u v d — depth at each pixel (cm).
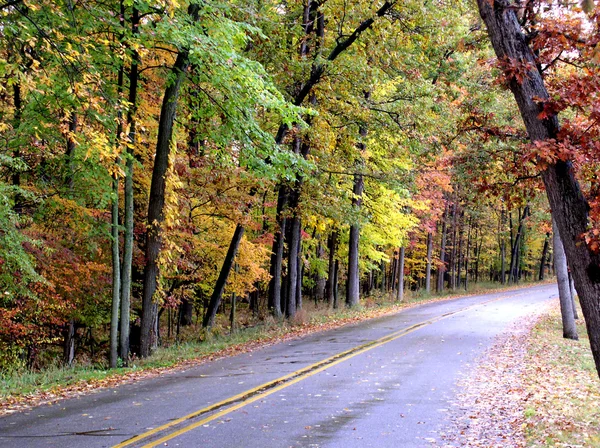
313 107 1805
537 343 1472
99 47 1112
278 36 1667
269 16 1695
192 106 1555
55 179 1334
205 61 1202
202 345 1504
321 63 1622
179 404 777
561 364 1149
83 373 1080
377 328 1834
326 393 849
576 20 574
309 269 3098
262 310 2841
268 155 1440
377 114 1897
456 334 1647
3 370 1263
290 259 2150
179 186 1309
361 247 2961
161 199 1324
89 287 1390
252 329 1855
